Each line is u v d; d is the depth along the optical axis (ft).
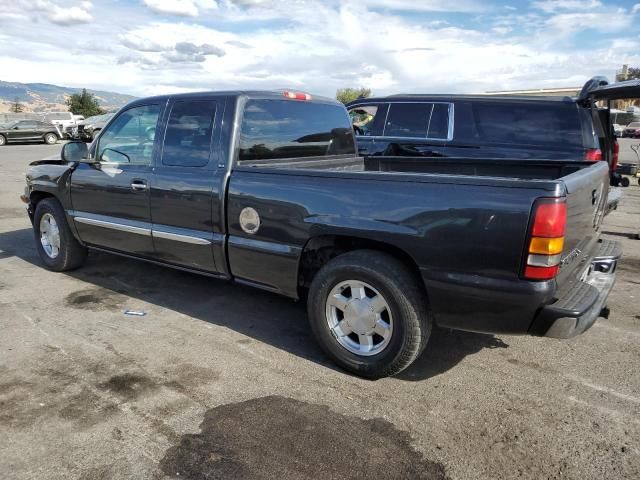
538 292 9.11
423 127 24.32
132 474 8.19
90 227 16.60
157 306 15.33
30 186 18.71
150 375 11.25
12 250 21.77
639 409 10.13
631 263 20.48
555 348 12.80
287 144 14.51
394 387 10.91
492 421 9.71
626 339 13.37
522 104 22.47
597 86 20.90
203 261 13.67
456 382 11.14
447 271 9.82
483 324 9.95
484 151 22.90
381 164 17.35
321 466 8.41
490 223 9.30
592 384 11.08
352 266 10.79
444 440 9.14
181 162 13.78
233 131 12.87
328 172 11.15
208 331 13.61
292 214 11.62
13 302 15.51
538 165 14.75
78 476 8.14
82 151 16.63
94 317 14.43
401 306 10.37
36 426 9.36
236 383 10.97
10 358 11.93
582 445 9.02
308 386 10.89
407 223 10.12
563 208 8.93
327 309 11.49
